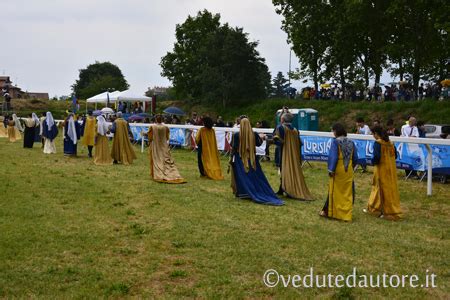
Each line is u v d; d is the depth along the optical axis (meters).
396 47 33.56
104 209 8.90
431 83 36.12
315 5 38.81
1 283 5.32
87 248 6.57
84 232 7.32
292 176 10.43
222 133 19.38
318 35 39.19
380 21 34.78
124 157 16.19
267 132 17.23
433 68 39.41
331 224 8.12
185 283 5.41
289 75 42.81
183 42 51.44
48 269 5.73
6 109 50.00
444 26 28.12
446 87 31.64
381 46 36.12
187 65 49.56
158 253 6.41
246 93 44.34
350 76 40.84
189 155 19.20
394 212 8.64
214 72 43.97
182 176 13.36
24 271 5.68
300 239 7.14
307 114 28.34
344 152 8.43
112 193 10.51
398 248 6.82
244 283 5.42
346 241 7.10
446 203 10.20
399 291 5.29
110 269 5.79
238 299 5.01
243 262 6.09
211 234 7.32
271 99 43.16
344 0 35.50
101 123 16.09
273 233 7.46
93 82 91.06
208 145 13.04
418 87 33.97
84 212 8.63
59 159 17.28
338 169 8.44
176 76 51.31
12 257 6.14
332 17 37.28
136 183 11.94
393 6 31.83
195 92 49.53
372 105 33.19
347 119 33.44
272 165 16.20
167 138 12.84
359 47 37.97
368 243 7.03
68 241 6.85
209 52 44.47
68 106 58.53
